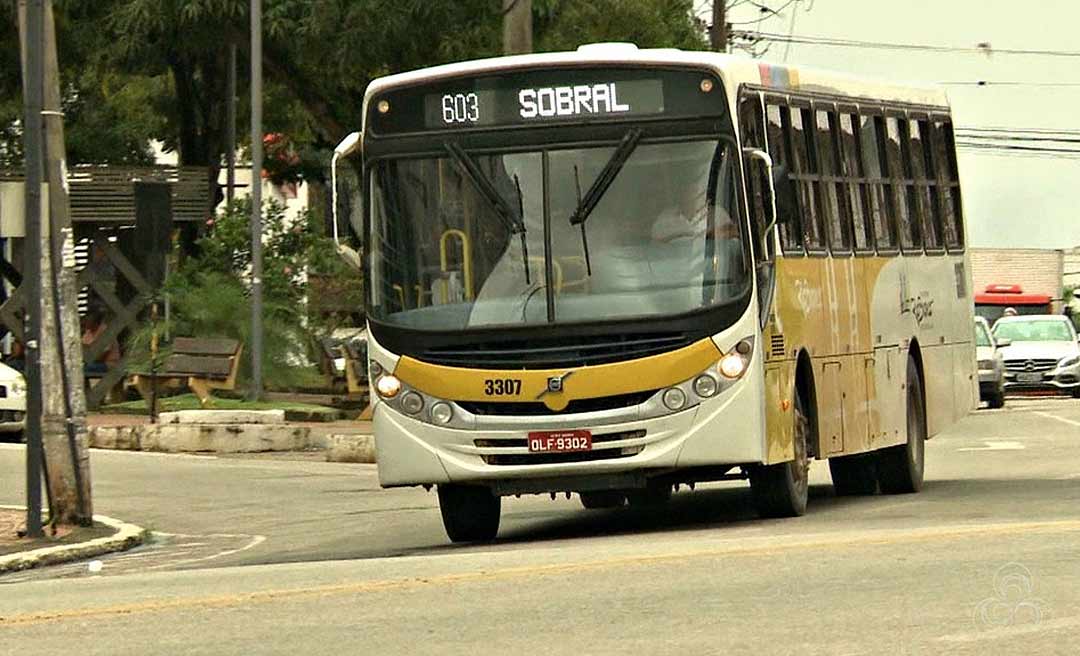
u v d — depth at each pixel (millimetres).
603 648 27266
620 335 45688
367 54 97000
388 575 37219
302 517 58438
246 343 98062
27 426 51375
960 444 89500
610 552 40031
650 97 46719
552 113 46875
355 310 104000
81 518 53500
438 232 47062
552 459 45875
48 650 28844
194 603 33625
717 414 45656
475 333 46188
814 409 51344
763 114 49156
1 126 133375
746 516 52312
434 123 47469
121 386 103375
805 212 51906
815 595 31875
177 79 122875
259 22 93625
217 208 121750
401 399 46750
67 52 103188
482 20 96438
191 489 66750
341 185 48344
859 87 58438
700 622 29406
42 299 52531
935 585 32531
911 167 62406
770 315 47344
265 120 132875
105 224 103312
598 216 46406
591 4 101500
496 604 32156
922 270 62531
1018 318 151875
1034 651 26000
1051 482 62875
